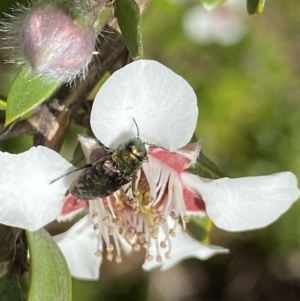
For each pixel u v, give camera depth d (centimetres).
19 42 9
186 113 9
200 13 19
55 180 9
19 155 9
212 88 19
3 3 9
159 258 10
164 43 20
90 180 9
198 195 10
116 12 9
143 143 9
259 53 20
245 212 10
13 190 9
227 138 19
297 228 19
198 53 20
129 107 9
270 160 19
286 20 21
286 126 20
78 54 9
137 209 10
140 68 9
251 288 19
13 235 9
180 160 10
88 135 9
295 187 10
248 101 20
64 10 9
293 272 19
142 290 18
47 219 9
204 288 19
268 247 19
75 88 9
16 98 9
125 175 9
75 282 17
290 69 21
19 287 9
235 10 19
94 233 10
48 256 9
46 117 9
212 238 19
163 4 19
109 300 17
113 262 18
